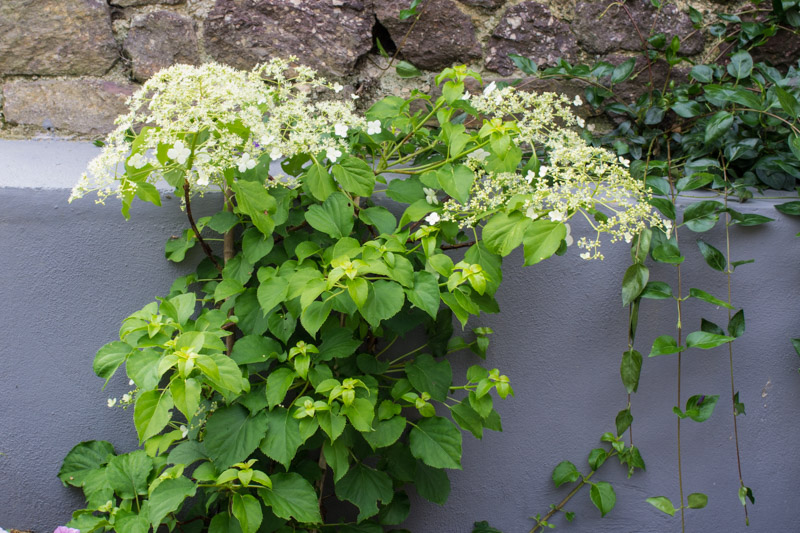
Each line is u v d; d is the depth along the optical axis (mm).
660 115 1997
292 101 1484
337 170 1461
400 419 1521
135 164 1315
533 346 1884
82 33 1826
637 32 2066
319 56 1938
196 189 1562
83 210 1654
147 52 1868
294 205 1655
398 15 1947
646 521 1980
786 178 1921
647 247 1704
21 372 1710
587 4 2061
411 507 1923
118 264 1696
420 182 1645
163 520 1598
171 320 1406
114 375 1747
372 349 1763
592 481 1952
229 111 1366
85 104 1864
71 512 1780
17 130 1859
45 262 1664
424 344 1824
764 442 1962
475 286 1389
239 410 1462
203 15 1867
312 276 1376
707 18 2121
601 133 2105
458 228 1526
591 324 1881
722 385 1931
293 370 1491
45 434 1746
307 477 1658
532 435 1931
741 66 1921
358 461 1607
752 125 1845
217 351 1427
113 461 1519
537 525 1961
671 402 1934
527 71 1932
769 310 1889
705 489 1977
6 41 1794
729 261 1842
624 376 1804
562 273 1852
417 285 1407
